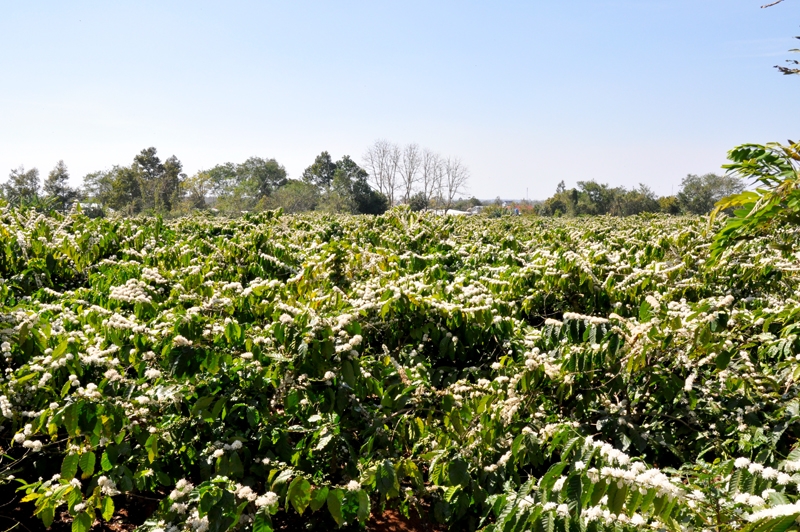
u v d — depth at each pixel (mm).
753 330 3992
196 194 53156
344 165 64188
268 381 3297
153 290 4949
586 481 2160
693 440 3719
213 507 2514
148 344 3490
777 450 3359
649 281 5156
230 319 3559
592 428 3816
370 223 11492
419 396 3479
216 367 3227
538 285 5332
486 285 5590
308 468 3336
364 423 3518
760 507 1992
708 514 2143
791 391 3693
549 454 3186
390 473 2906
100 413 2807
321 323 3322
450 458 3285
